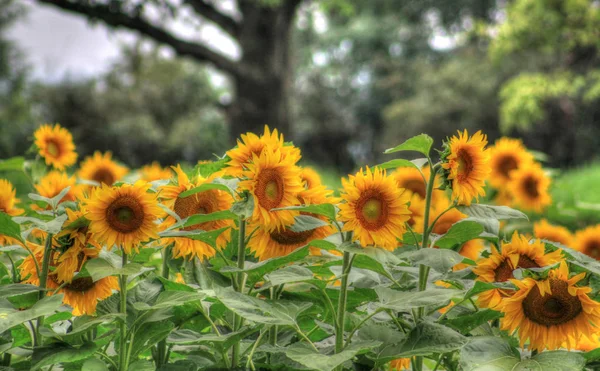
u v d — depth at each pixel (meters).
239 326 2.61
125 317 2.40
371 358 2.46
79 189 3.32
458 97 33.25
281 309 2.42
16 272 2.76
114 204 2.39
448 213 3.24
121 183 2.48
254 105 19.33
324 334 2.80
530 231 4.90
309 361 2.27
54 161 4.04
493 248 2.56
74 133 28.73
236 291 2.50
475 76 33.06
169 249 2.78
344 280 2.44
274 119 19.53
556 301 2.47
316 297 2.65
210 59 18.33
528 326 2.48
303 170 2.80
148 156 30.05
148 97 31.97
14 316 2.31
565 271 2.46
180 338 2.57
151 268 2.38
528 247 2.53
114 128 29.27
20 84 26.80
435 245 2.79
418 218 3.29
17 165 4.11
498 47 22.00
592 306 2.44
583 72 22.70
